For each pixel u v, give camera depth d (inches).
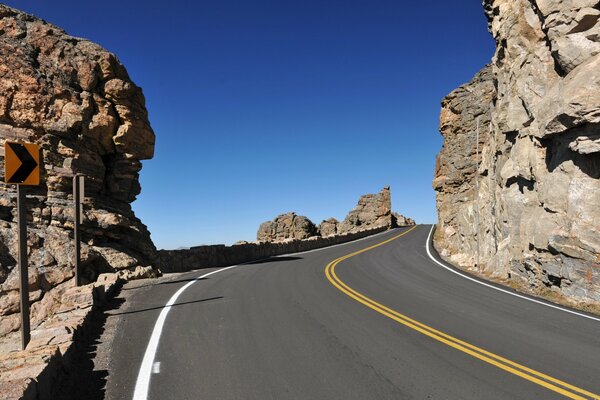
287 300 413.7
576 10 467.5
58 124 618.8
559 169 499.5
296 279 566.9
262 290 471.8
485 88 1273.4
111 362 231.6
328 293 458.0
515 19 623.8
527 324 328.8
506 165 640.4
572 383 207.9
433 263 808.3
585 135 442.9
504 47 687.7
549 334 299.0
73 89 654.5
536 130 546.6
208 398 187.9
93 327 302.8
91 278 545.0
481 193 880.9
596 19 458.0
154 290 467.8
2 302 464.4
